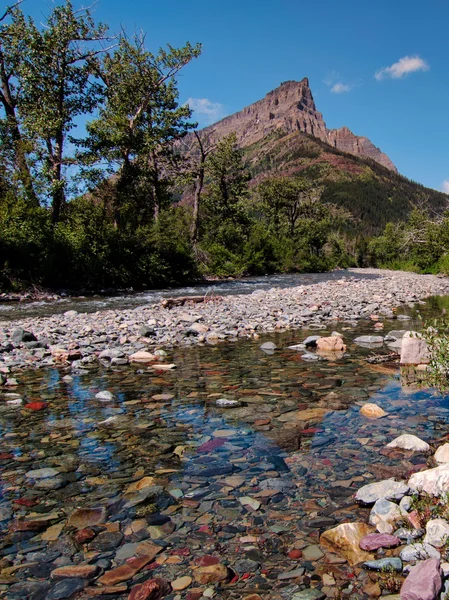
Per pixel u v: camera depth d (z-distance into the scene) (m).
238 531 2.92
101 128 27.72
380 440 4.36
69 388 6.48
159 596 2.34
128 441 4.50
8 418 5.23
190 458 4.07
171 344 9.82
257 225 50.00
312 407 5.41
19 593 2.38
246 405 5.55
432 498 3.11
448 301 17.97
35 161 26.41
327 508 3.18
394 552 2.64
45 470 3.88
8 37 26.23
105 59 31.31
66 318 13.74
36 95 26.72
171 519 3.08
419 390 5.99
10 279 21.86
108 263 25.02
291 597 2.32
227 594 2.35
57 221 26.91
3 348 8.98
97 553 2.72
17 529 2.99
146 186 36.94
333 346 8.84
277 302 17.25
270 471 3.77
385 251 80.81
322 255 68.00
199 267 34.19
